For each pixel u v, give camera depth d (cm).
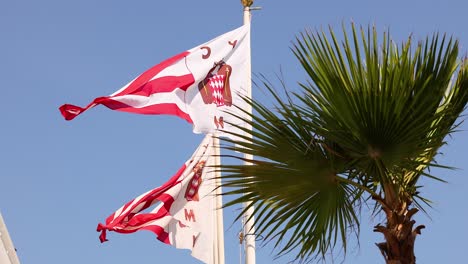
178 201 1460
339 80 733
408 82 727
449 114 746
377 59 730
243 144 758
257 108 756
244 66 1469
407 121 727
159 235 1460
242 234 1274
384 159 741
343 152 763
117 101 1359
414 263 736
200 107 1426
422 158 766
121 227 1445
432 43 746
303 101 743
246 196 759
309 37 749
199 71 1438
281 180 755
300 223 763
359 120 733
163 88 1411
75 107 1284
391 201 746
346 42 740
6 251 1297
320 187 761
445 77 743
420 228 743
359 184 751
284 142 754
